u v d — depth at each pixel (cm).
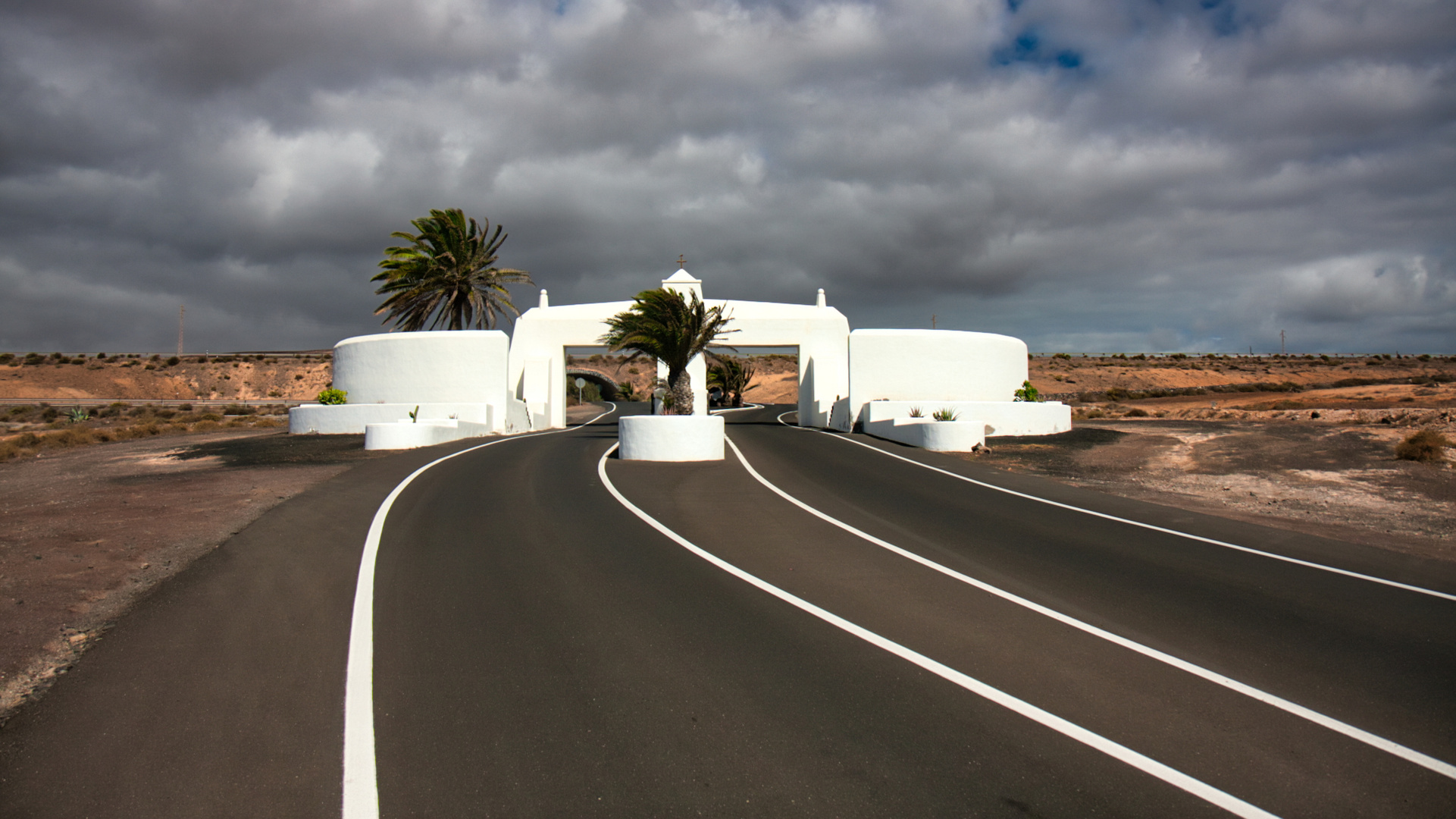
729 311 3875
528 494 1334
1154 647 630
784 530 1086
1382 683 559
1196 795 407
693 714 497
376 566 830
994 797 403
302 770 423
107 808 387
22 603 676
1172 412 4356
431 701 509
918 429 2370
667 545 974
